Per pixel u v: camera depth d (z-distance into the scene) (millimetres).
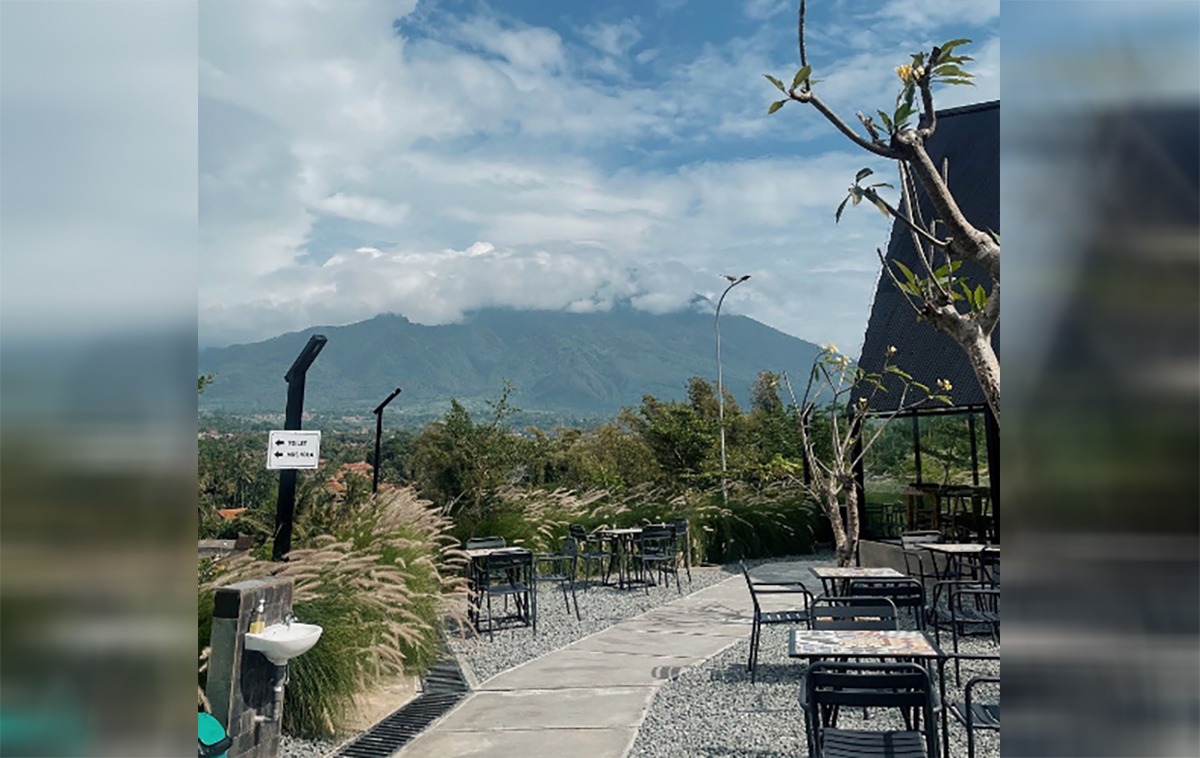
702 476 17172
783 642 8516
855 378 11164
